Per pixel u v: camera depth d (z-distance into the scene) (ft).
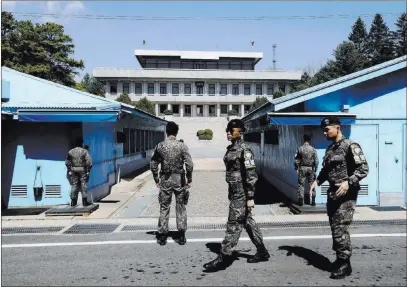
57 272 15.58
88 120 28.32
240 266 16.19
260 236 16.47
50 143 31.04
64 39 131.54
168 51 217.77
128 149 56.29
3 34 120.37
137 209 30.32
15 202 30.81
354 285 14.02
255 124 58.49
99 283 14.39
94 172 34.19
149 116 62.49
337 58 182.91
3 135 30.71
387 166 30.96
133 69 198.08
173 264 16.49
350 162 14.93
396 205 30.63
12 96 37.45
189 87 205.36
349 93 30.76
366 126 30.89
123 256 17.67
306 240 20.22
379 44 217.56
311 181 28.53
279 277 14.87
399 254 17.60
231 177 16.06
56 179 31.09
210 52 220.23
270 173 45.68
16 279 14.84
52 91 37.83
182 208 19.80
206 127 166.91
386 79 30.99
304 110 30.89
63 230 22.86
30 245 19.62
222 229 23.00
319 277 14.85
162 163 19.88
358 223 23.99
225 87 206.69
